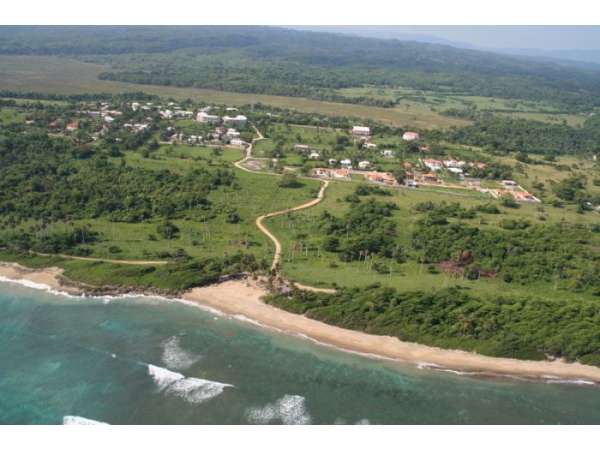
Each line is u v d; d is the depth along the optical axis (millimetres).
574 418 89688
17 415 85250
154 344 106562
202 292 126375
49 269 134000
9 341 105875
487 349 104500
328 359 103500
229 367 99938
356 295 120000
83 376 95750
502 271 136375
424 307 115250
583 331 107125
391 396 93688
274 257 141125
